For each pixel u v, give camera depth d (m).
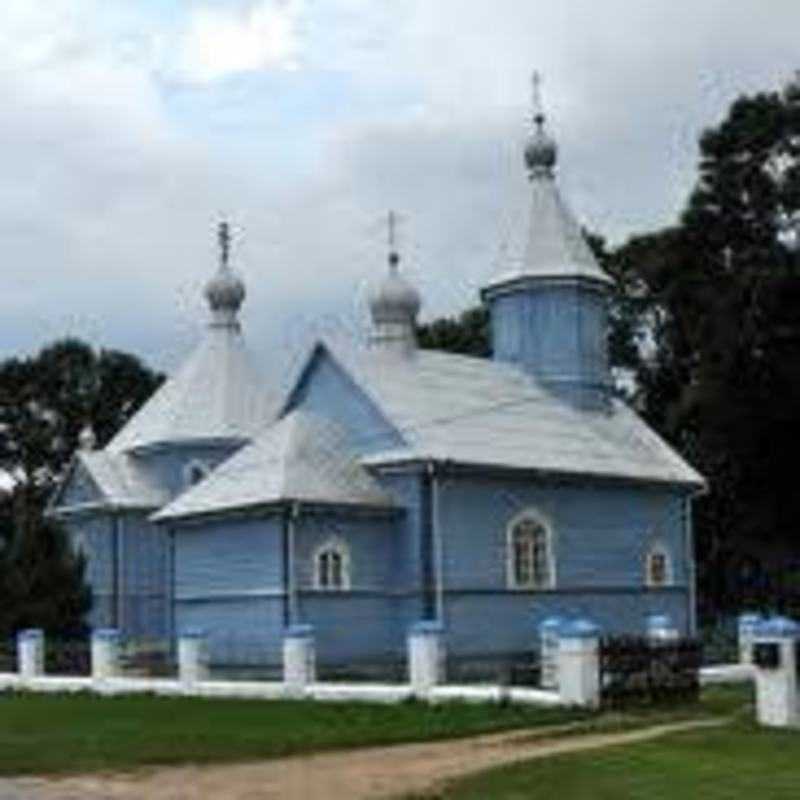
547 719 30.16
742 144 64.38
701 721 29.30
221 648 45.47
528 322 54.06
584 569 49.91
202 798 22.22
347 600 45.00
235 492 45.66
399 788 22.34
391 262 51.19
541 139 54.94
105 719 32.88
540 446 49.84
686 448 68.00
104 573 56.53
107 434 94.00
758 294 61.81
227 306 59.50
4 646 48.84
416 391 48.88
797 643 28.64
